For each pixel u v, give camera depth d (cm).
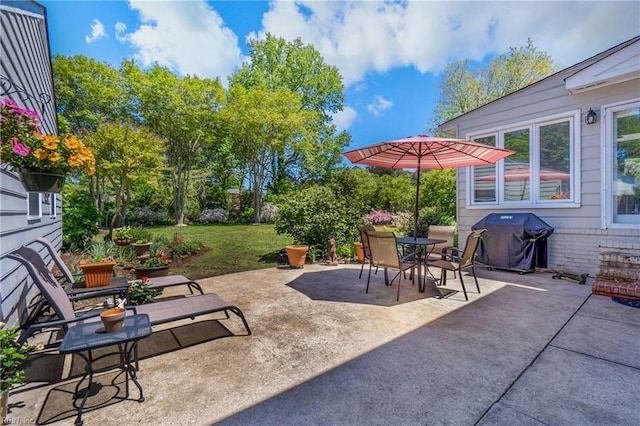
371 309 375
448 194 1165
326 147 2123
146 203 1672
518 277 532
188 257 729
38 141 240
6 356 185
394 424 182
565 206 547
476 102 1614
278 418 187
